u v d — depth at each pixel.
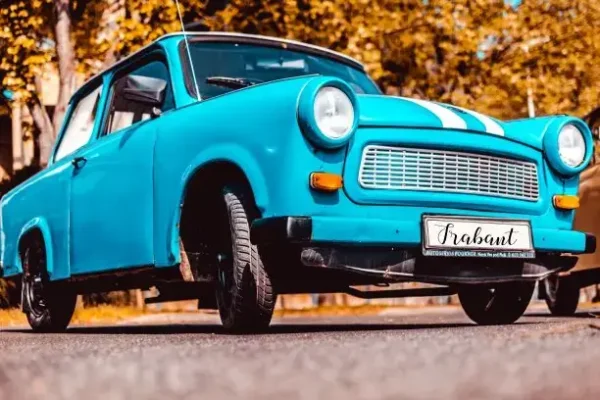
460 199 3.61
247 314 3.55
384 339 2.60
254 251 3.49
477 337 2.46
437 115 3.62
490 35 11.95
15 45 9.33
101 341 3.43
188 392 1.30
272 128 3.40
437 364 1.60
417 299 15.00
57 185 4.98
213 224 3.83
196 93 4.14
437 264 3.58
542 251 3.89
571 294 6.32
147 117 4.41
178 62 4.29
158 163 3.96
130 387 1.40
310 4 10.58
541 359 1.68
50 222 5.04
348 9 10.75
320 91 3.34
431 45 11.85
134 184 4.15
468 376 1.41
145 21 9.64
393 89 12.51
